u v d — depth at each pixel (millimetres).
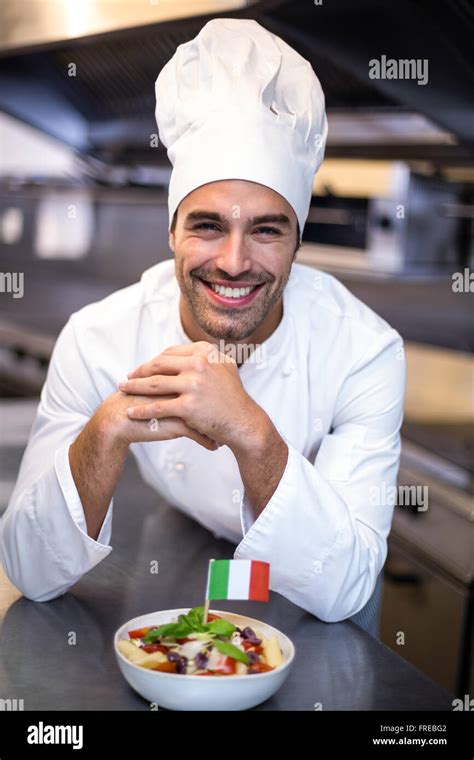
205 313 1183
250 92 1177
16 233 4879
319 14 1697
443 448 2246
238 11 1748
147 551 1393
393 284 2998
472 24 1576
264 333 1305
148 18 1933
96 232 4363
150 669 907
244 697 901
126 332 1357
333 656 1079
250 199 1132
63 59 2811
